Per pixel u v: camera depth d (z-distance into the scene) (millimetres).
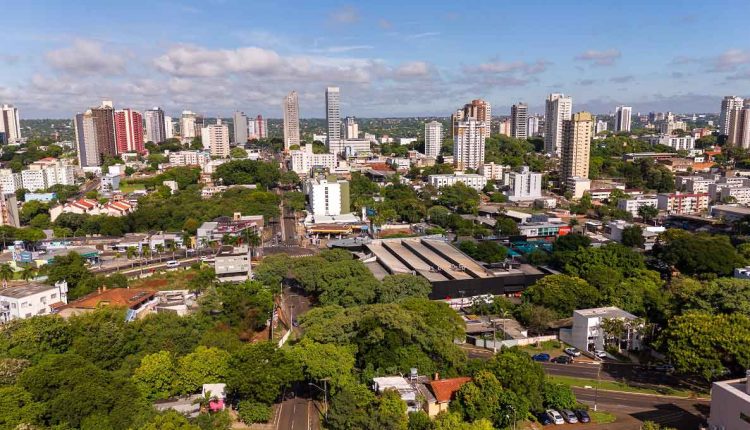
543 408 125875
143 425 104375
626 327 157500
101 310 155625
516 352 133875
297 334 176000
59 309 177250
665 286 198000
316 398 135375
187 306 178750
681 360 133375
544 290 184750
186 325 151250
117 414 107250
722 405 109062
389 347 137250
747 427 102688
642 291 181500
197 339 146375
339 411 116688
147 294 184625
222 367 129375
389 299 186500
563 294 182125
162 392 123688
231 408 128500
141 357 134625
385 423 109812
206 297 172500
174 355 136000
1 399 104875
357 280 193125
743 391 108062
